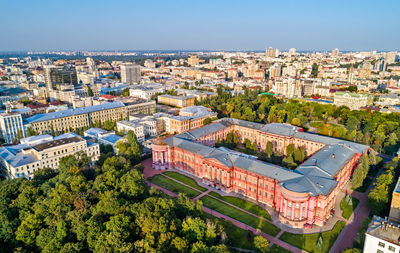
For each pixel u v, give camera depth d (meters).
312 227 152.88
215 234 126.25
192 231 126.38
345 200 179.38
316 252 133.88
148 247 112.81
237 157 194.25
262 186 175.75
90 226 124.88
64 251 113.88
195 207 152.62
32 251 126.56
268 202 174.62
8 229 133.12
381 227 113.75
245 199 182.38
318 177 163.50
